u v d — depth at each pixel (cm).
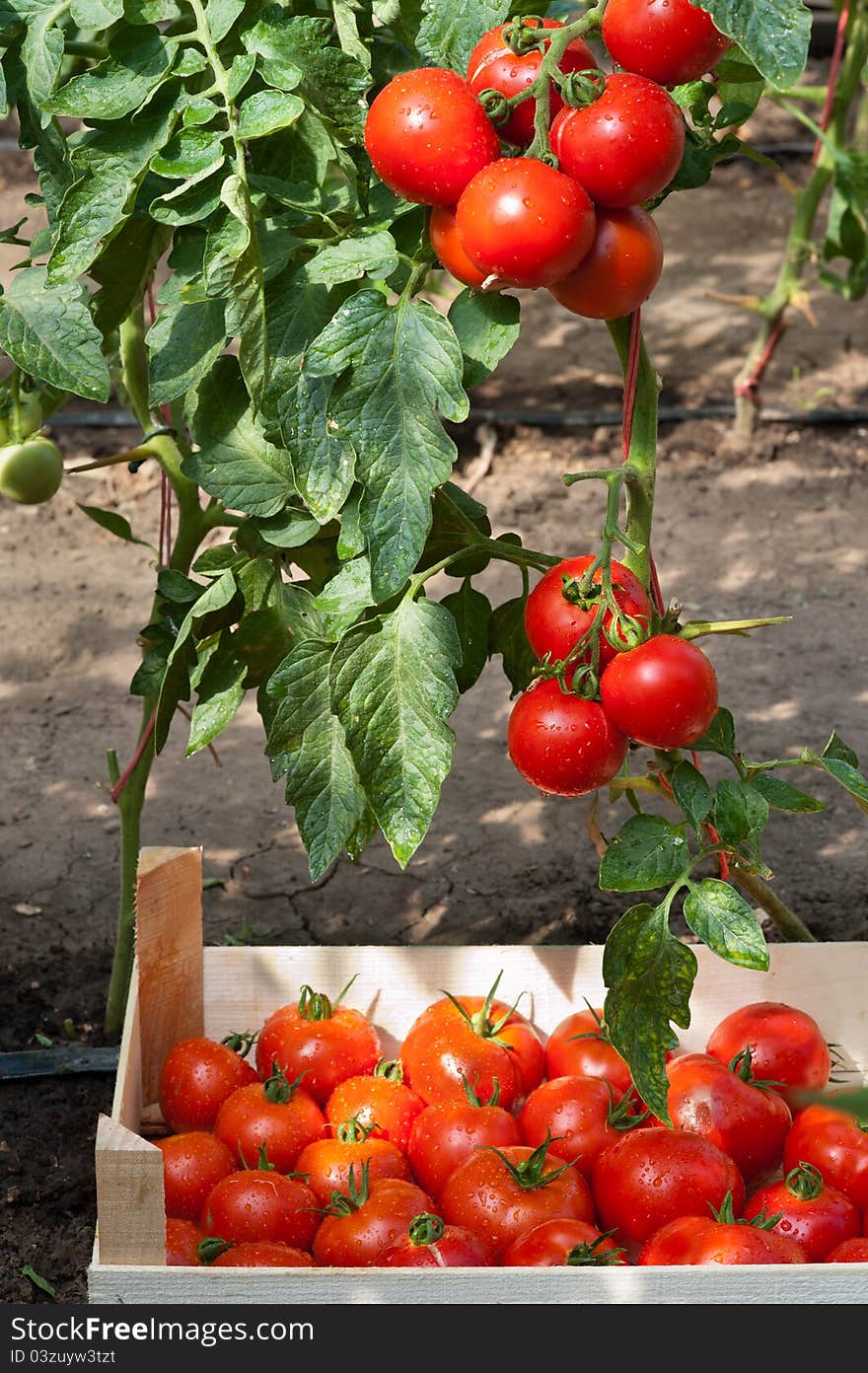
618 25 136
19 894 301
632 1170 178
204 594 195
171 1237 175
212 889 303
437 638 164
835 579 400
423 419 146
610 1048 201
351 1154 186
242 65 158
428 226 150
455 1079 196
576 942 288
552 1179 179
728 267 552
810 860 309
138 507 432
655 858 168
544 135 135
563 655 154
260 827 322
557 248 132
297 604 200
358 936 290
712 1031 215
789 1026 198
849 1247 171
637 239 139
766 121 643
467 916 295
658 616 163
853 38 404
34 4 172
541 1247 167
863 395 478
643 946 165
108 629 383
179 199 161
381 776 165
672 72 138
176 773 339
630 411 165
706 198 600
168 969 202
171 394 173
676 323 518
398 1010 215
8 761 339
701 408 471
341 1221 175
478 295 151
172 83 164
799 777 330
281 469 185
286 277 166
